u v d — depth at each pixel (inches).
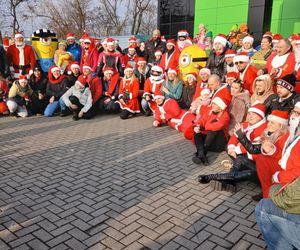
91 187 161.5
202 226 128.3
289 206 87.7
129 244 116.4
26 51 362.3
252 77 233.9
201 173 180.7
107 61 347.3
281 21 508.4
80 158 202.2
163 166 190.4
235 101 211.2
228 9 578.9
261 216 99.4
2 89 329.7
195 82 283.3
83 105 310.3
